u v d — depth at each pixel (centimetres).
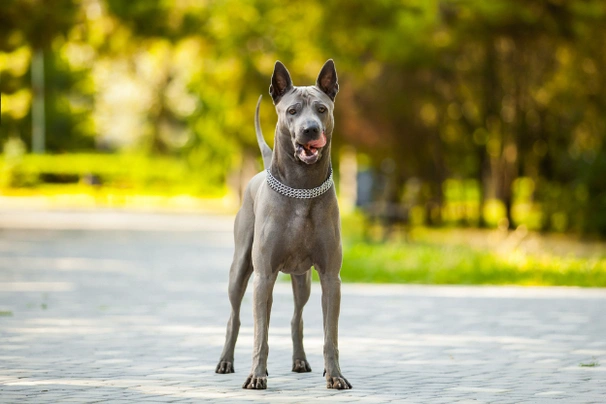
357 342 914
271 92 704
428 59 2586
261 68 2734
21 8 2536
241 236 750
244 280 755
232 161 4759
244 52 2692
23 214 3553
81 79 6406
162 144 6712
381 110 2778
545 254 1783
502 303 1230
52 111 6400
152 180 5794
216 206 4584
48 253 1961
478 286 1457
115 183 5544
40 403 618
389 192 2502
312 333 973
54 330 970
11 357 809
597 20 2406
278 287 1427
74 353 832
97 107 6844
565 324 1040
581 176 2530
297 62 2694
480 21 2488
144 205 4562
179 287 1384
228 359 752
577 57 2545
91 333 952
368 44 2545
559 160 2731
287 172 691
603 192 2511
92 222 3125
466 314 1121
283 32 2653
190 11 2753
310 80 2694
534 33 2470
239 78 2780
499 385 699
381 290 1389
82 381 702
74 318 1059
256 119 786
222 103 3325
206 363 790
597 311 1152
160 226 2969
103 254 1952
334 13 2522
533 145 2812
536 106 2722
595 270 1554
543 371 761
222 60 2733
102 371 746
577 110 2736
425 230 2808
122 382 700
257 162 3903
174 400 635
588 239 2480
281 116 691
